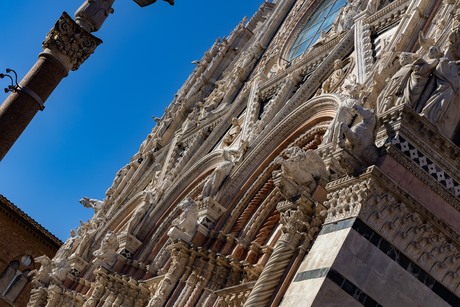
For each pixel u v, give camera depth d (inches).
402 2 788.0
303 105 775.1
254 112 936.9
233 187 832.3
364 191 466.6
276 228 772.6
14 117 549.6
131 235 991.6
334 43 876.0
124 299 915.4
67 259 1175.6
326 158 586.2
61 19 575.2
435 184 483.5
